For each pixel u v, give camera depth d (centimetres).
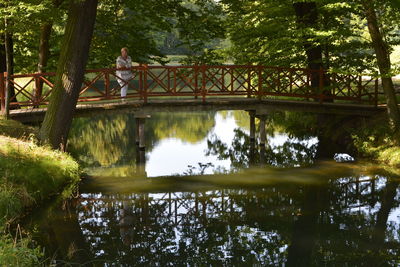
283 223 876
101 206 967
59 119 1124
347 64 1574
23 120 1234
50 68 1535
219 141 1686
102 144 1636
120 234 824
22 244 644
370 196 1020
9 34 1245
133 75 1434
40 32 1505
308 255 730
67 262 696
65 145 1147
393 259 709
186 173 1245
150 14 1602
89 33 1124
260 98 1524
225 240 798
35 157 1003
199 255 733
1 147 969
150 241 795
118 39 1608
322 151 1471
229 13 1719
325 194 1041
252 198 1029
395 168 1216
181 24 1622
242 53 1812
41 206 912
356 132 1430
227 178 1190
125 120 2266
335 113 1505
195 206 982
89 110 1349
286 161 1352
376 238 797
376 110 1473
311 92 1709
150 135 1819
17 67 1708
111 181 1159
